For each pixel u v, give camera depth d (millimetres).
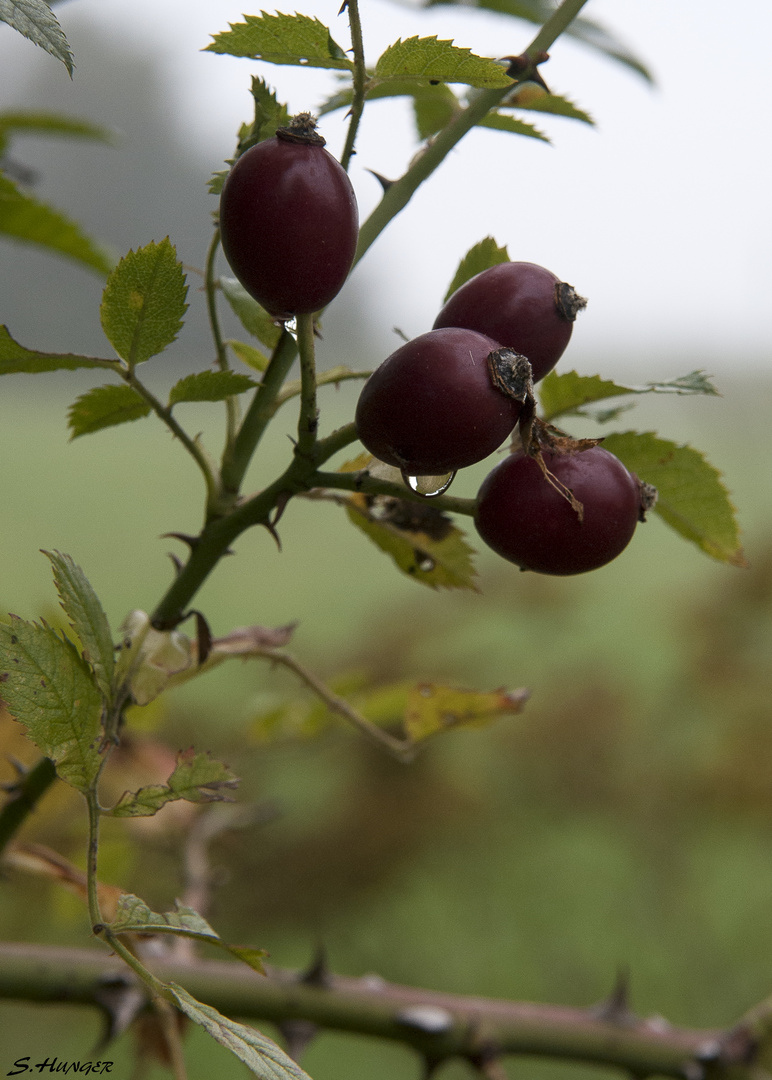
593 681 1531
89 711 328
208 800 327
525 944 1295
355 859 1357
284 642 385
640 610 1680
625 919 1321
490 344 334
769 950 1262
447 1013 405
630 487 343
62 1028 1095
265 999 396
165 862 659
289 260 332
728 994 1243
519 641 1674
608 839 1411
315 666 1690
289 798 1414
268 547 2836
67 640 330
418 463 335
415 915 1336
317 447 343
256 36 337
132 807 326
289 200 331
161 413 346
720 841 1405
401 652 1663
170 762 475
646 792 1433
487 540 344
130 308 338
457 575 386
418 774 1485
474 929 1318
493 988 1259
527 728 1520
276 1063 313
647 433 380
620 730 1487
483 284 345
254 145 336
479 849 1417
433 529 382
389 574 2465
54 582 332
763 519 1741
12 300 3387
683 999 1242
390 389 333
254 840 1352
